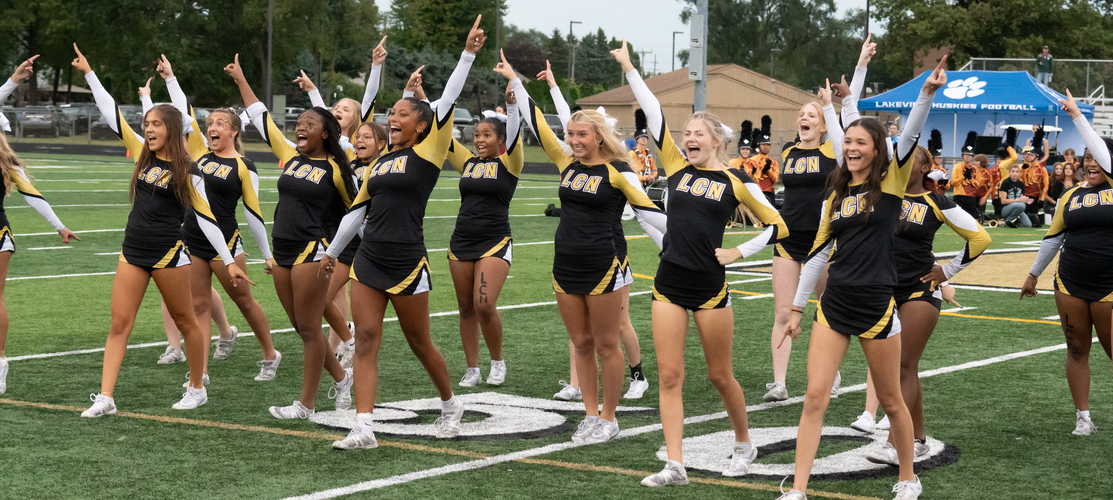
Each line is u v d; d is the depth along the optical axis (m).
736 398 5.25
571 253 5.81
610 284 5.79
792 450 5.83
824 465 5.52
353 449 5.70
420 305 5.72
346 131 7.72
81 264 13.39
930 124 32.06
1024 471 5.43
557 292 5.94
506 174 7.01
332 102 75.44
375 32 74.38
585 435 5.94
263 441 5.87
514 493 4.96
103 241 15.80
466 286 7.25
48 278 12.23
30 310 10.21
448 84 5.70
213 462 5.45
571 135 5.77
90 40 60.50
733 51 81.69
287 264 6.32
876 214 4.72
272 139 6.93
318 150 6.42
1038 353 8.70
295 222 6.30
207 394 7.03
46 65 65.19
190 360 6.61
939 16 49.03
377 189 5.63
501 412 6.66
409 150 5.63
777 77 80.25
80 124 48.91
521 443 5.90
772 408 6.89
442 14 83.81
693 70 17.30
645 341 9.32
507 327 9.77
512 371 7.97
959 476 5.33
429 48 74.62
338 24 68.50
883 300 4.73
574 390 7.10
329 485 5.06
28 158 36.34
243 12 58.88
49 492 4.91
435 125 5.67
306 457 5.55
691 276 5.10
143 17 59.62
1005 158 22.94
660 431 6.21
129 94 65.56
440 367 5.93
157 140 6.25
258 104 6.99
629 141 23.89
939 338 9.38
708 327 5.12
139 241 6.34
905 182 4.78
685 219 5.10
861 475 5.34
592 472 5.33
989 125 31.38
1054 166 21.33
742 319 10.34
